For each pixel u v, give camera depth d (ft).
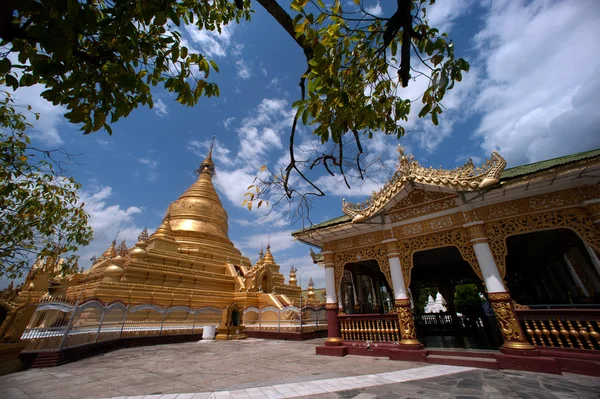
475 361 25.58
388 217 35.47
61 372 29.84
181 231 100.22
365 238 37.24
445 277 55.77
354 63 13.38
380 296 51.75
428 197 32.65
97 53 9.95
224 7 17.22
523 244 42.04
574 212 25.00
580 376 21.06
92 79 10.19
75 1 7.25
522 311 25.45
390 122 16.43
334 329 36.81
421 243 32.63
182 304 71.77
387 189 33.30
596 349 22.11
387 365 27.71
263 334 67.87
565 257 38.09
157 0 9.53
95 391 21.97
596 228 23.84
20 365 32.86
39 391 22.62
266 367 29.58
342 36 12.41
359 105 13.37
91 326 46.34
